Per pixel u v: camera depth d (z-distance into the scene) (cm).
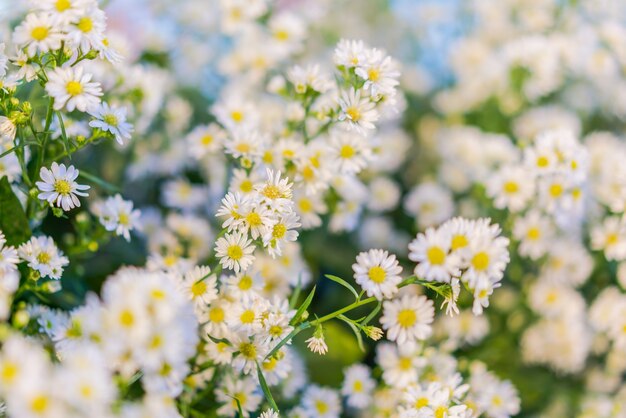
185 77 60
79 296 47
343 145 46
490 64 62
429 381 45
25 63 40
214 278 41
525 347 54
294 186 46
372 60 43
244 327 41
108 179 54
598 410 52
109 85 50
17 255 41
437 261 40
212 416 43
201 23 61
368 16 70
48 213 47
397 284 40
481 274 40
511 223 53
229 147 45
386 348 46
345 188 50
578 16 66
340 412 47
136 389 41
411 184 63
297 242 50
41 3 40
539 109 61
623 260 54
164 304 36
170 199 54
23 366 35
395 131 62
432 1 71
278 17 57
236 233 41
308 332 49
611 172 53
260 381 40
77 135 43
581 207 52
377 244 57
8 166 43
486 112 63
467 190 61
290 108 47
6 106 41
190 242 50
